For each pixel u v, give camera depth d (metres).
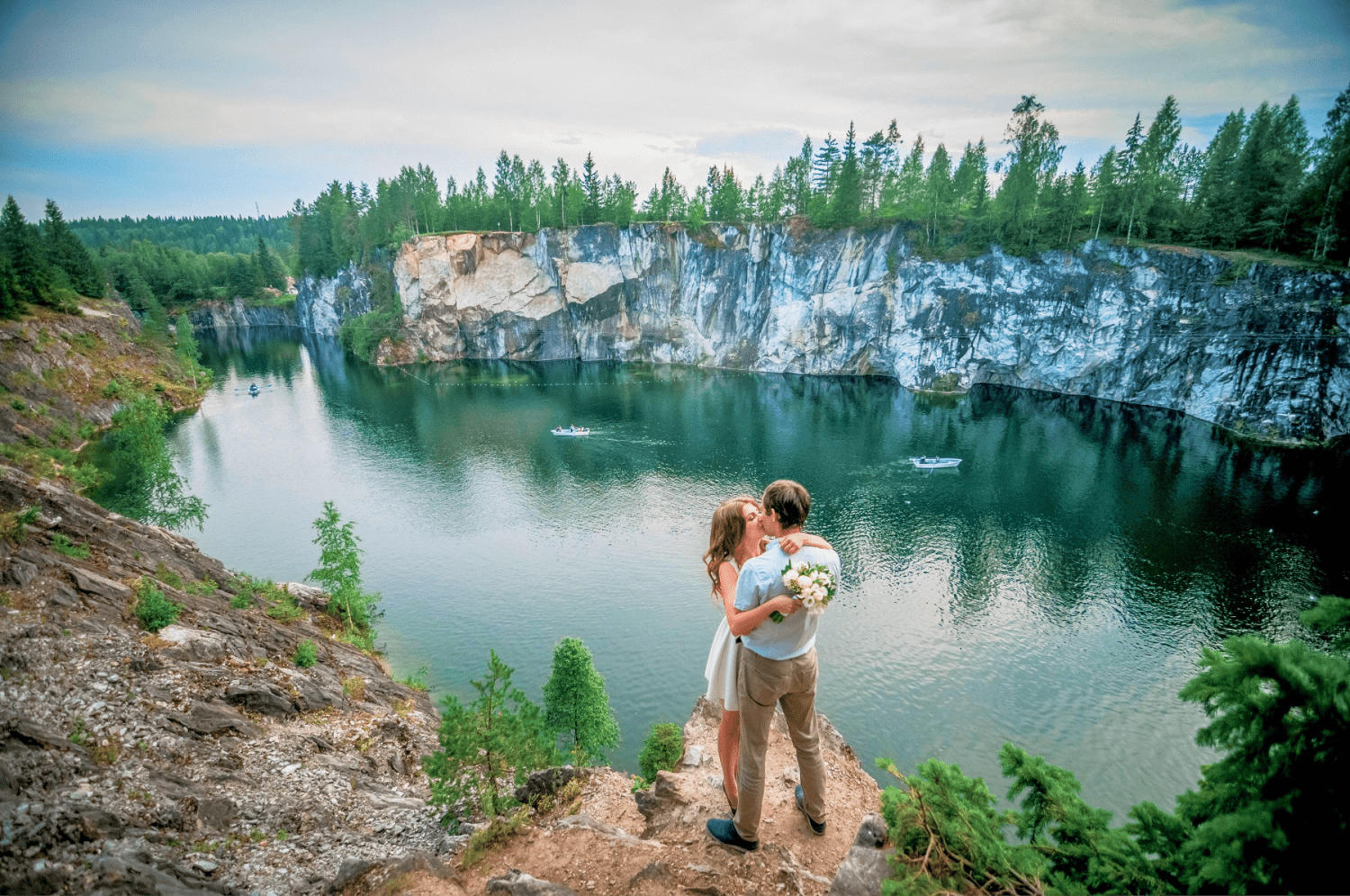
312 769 17.52
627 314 158.00
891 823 4.54
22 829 8.54
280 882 10.62
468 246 155.38
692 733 11.50
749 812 5.54
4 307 92.75
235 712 19.66
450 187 184.25
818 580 4.57
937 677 45.19
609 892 5.88
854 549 62.91
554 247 154.75
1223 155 94.69
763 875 5.45
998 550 62.09
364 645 42.25
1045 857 3.95
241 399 121.69
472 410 115.44
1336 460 79.81
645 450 93.69
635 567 62.47
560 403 120.38
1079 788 4.30
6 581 21.20
